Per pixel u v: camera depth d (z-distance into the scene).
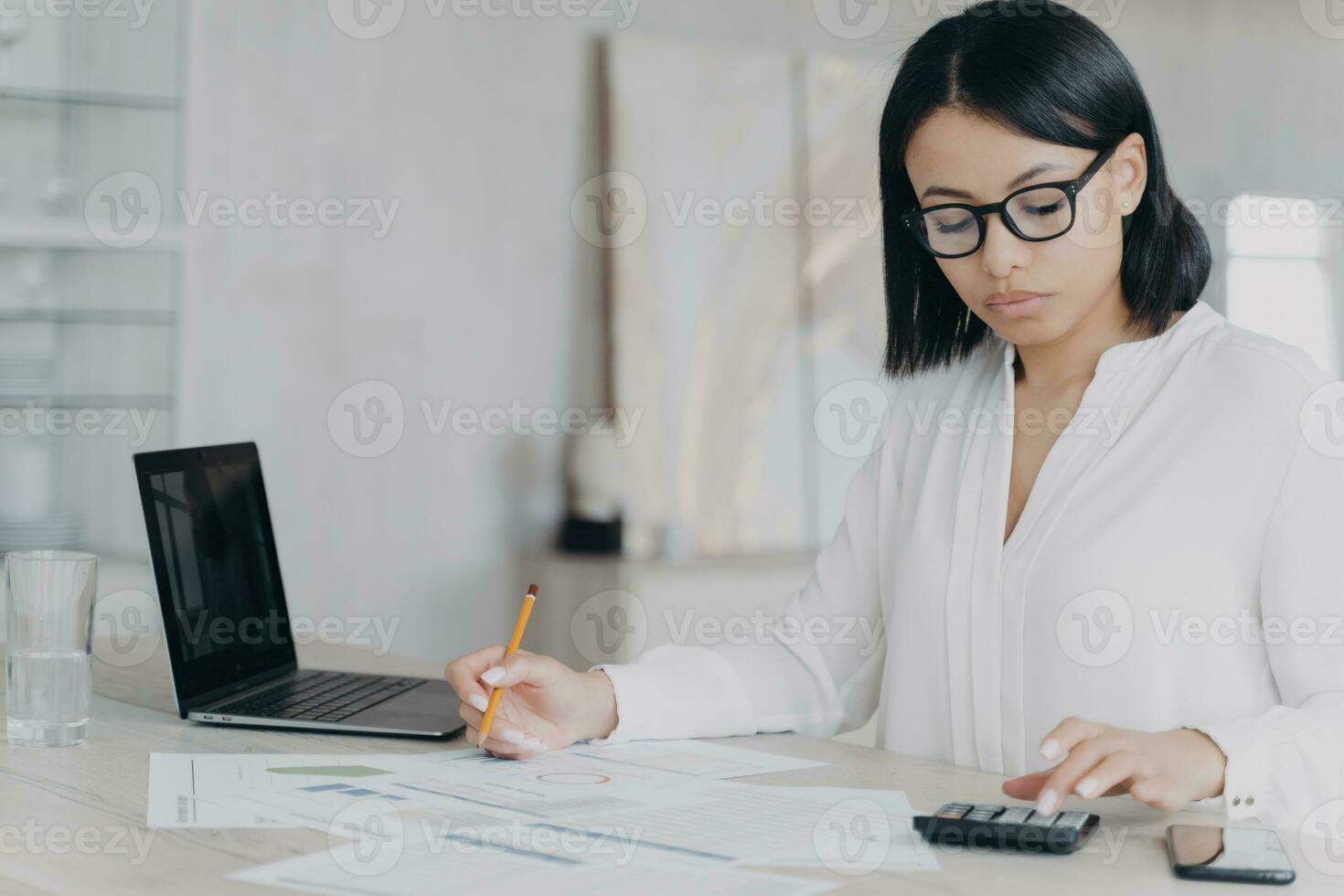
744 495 3.47
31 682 1.15
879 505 1.41
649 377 3.39
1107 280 1.19
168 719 1.29
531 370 3.38
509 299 3.35
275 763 1.09
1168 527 1.16
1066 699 1.19
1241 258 4.16
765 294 3.52
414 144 3.23
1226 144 4.15
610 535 3.34
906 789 1.04
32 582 1.15
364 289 3.19
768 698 1.33
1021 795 0.93
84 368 2.75
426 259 3.25
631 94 3.41
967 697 1.26
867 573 1.42
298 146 3.10
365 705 1.33
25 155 2.71
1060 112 1.12
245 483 1.51
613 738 1.20
